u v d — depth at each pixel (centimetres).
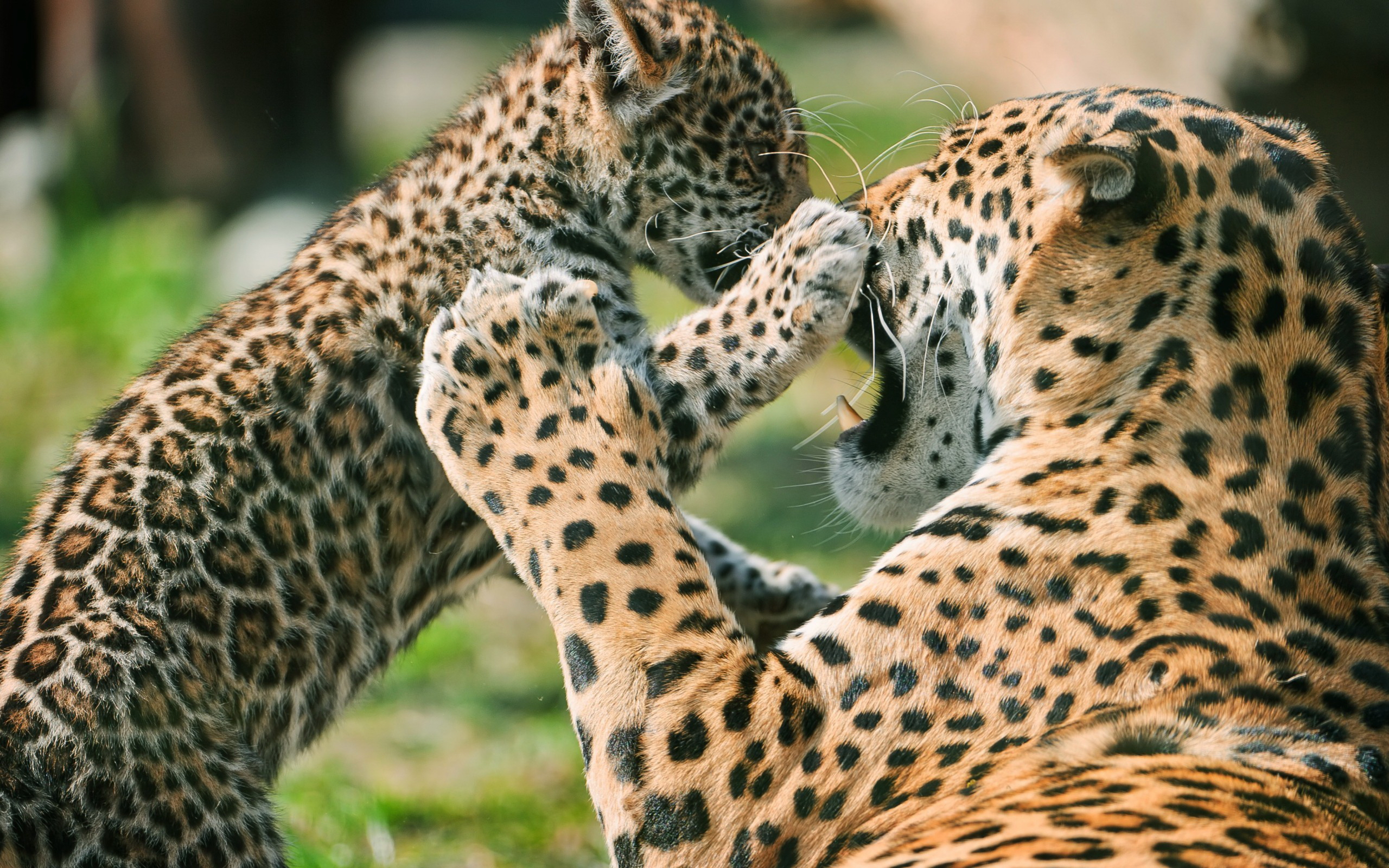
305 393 846
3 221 2598
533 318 695
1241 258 605
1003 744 566
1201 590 575
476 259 896
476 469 685
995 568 597
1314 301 600
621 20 909
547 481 668
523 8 5109
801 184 1036
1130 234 621
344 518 850
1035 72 1942
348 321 866
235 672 799
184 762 756
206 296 2336
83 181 2602
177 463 815
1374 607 572
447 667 1345
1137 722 543
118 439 833
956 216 689
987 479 629
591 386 688
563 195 927
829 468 782
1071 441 619
